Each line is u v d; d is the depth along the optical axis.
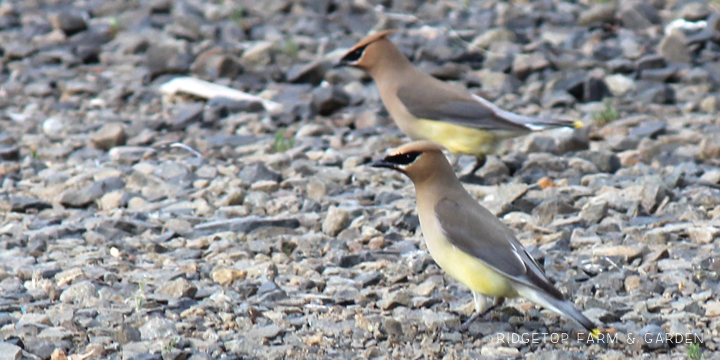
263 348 8.37
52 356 8.21
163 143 15.81
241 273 10.03
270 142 15.96
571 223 11.55
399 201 12.48
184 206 12.74
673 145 15.05
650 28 21.98
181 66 20.17
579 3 24.75
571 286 9.64
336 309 9.27
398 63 14.32
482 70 19.97
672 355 8.17
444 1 24.89
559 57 20.31
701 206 11.91
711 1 22.78
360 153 15.12
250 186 13.50
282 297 9.49
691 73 18.86
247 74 20.02
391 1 24.73
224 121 17.31
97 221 11.97
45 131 16.95
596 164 14.15
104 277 10.02
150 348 8.37
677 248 10.52
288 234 11.61
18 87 19.59
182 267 10.41
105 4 25.41
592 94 18.38
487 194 12.79
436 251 8.93
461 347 8.49
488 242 8.63
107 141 15.78
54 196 13.41
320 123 17.14
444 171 9.05
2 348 8.24
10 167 14.59
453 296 9.52
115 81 20.05
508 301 9.36
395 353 8.32
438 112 13.75
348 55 14.53
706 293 9.27
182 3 25.02
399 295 9.31
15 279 10.03
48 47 22.11
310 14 24.45
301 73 19.59
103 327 8.78
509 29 21.98
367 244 11.22
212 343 8.48
